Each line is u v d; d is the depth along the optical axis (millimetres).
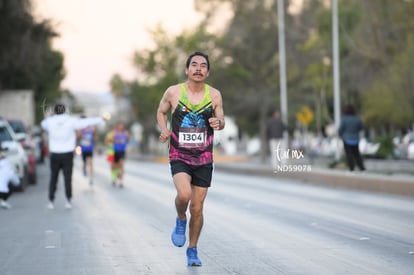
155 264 22000
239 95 139750
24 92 90688
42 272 20828
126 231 29578
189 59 20953
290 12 137250
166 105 21094
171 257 23250
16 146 51375
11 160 49531
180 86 20984
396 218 33688
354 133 57750
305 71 133500
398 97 90562
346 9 119688
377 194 47875
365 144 113438
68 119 38969
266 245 25594
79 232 29344
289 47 135750
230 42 135000
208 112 20891
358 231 29234
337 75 83062
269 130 76875
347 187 53719
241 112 147500
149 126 172375
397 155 103375
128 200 44406
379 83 124062
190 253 21766
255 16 134750
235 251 24297
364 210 37438
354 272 20594
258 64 136125
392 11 85062
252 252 24078
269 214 35750
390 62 88312
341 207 39125
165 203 42344
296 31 136125
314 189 53531
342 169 66375
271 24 135000
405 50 85875
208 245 25656
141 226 31234
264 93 138000
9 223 32656
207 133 20984
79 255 23703
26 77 106375
